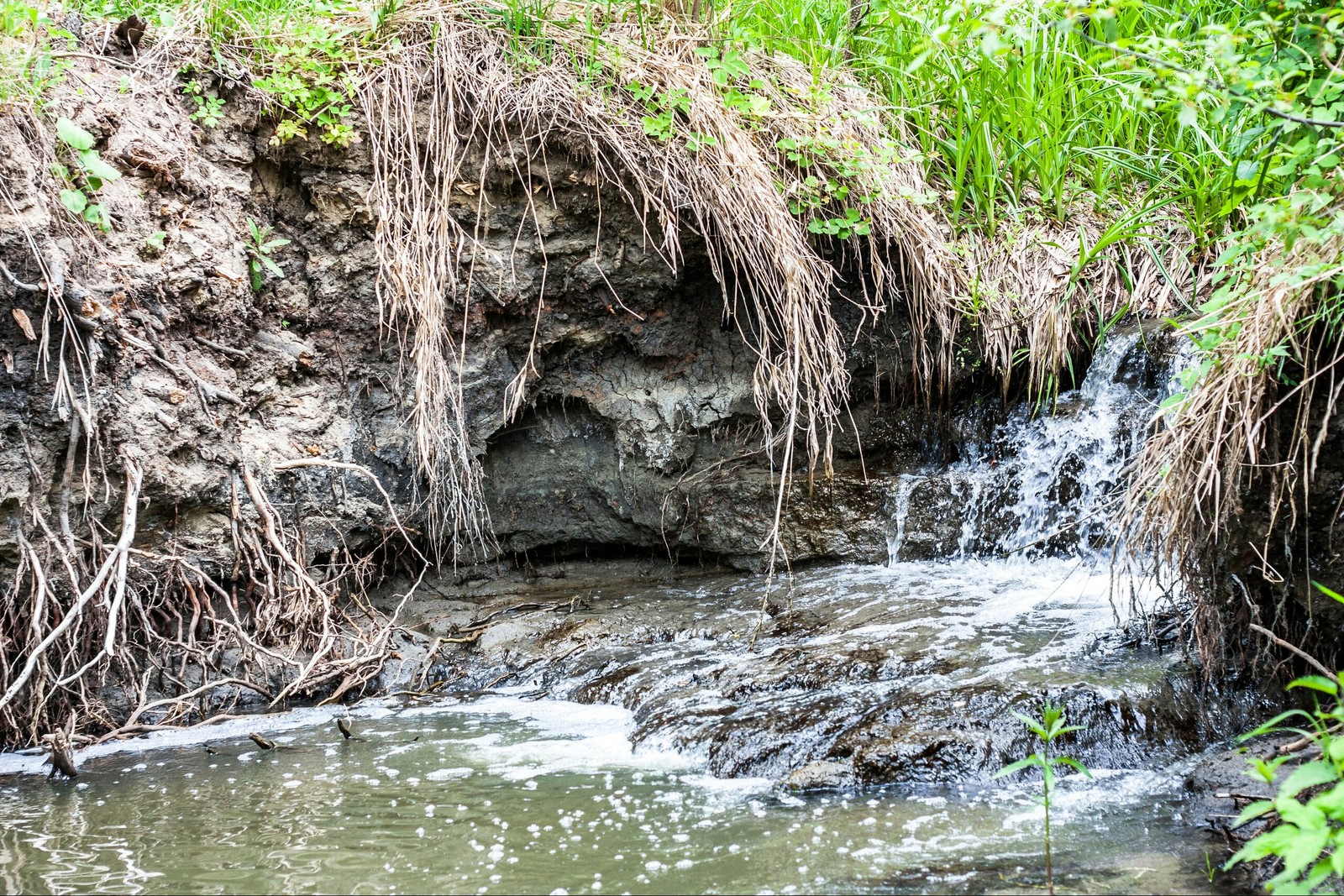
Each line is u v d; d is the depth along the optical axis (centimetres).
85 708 466
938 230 643
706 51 589
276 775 402
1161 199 675
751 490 651
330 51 561
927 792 364
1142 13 625
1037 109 665
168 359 506
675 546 675
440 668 547
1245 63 357
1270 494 372
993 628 496
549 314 623
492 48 591
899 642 484
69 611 459
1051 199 675
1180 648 440
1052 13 363
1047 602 529
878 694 422
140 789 390
